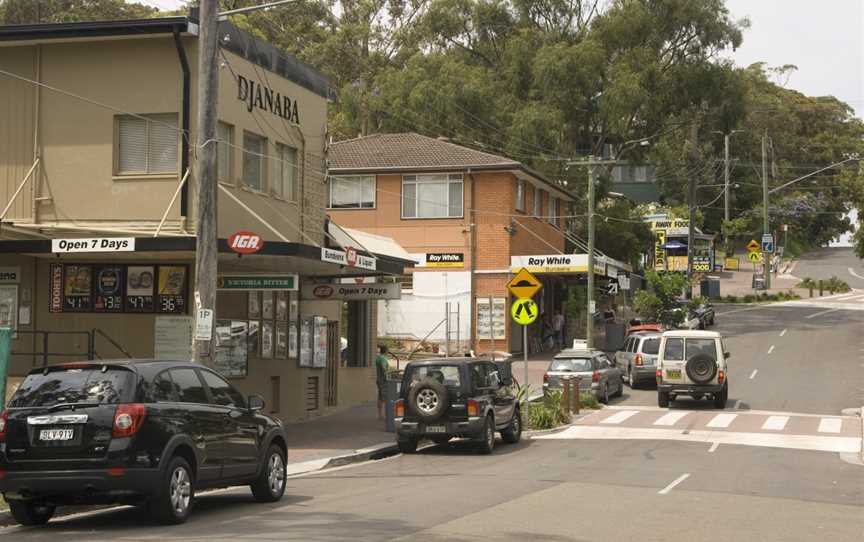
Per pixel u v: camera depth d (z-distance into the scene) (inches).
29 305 855.1
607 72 2181.3
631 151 2298.2
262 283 794.2
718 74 2197.3
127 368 453.4
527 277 996.6
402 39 2556.6
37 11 2103.8
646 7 2218.3
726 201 3976.4
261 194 921.5
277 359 967.6
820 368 1610.5
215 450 489.7
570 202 2245.3
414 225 1813.5
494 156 1819.6
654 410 1195.3
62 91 860.0
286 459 568.7
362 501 542.3
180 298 841.5
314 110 1030.4
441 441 912.3
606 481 641.0
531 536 429.7
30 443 438.6
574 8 2316.7
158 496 445.7
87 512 523.2
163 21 821.9
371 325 1257.4
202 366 512.4
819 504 558.9
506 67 2292.1
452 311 1791.3
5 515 485.1
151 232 805.9
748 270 3954.2
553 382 1240.8
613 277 1927.9
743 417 1117.1
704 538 435.5
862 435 960.3
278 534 427.5
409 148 1871.3
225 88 865.5
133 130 850.8
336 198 1845.5
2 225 791.7
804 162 4515.3
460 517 482.3
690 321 2103.8
